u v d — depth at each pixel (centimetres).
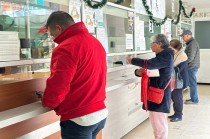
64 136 191
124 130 388
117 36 398
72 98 182
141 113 448
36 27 253
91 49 183
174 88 451
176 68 455
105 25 366
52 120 251
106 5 363
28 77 215
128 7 428
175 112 476
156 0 530
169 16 648
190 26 852
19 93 193
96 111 189
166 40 316
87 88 183
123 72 399
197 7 836
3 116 171
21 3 239
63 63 171
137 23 456
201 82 872
